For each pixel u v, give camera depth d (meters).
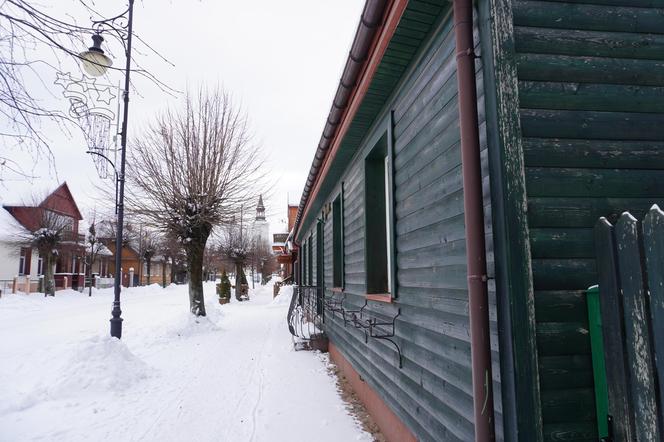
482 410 1.88
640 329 1.45
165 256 44.62
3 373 6.38
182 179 12.58
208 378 6.46
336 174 6.55
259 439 3.99
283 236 38.19
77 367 5.93
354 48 3.32
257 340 10.12
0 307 19.64
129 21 3.38
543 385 1.78
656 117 2.05
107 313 18.31
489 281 2.01
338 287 7.05
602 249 1.67
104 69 3.47
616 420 1.59
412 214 3.23
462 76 2.06
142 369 6.62
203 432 4.21
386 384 3.96
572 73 2.01
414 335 3.18
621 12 2.09
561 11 2.05
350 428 4.23
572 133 1.96
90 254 32.72
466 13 2.09
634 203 1.96
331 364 7.27
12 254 28.86
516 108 1.91
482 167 2.09
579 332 1.83
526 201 1.86
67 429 4.36
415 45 3.05
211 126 12.79
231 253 27.25
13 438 4.14
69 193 34.12
